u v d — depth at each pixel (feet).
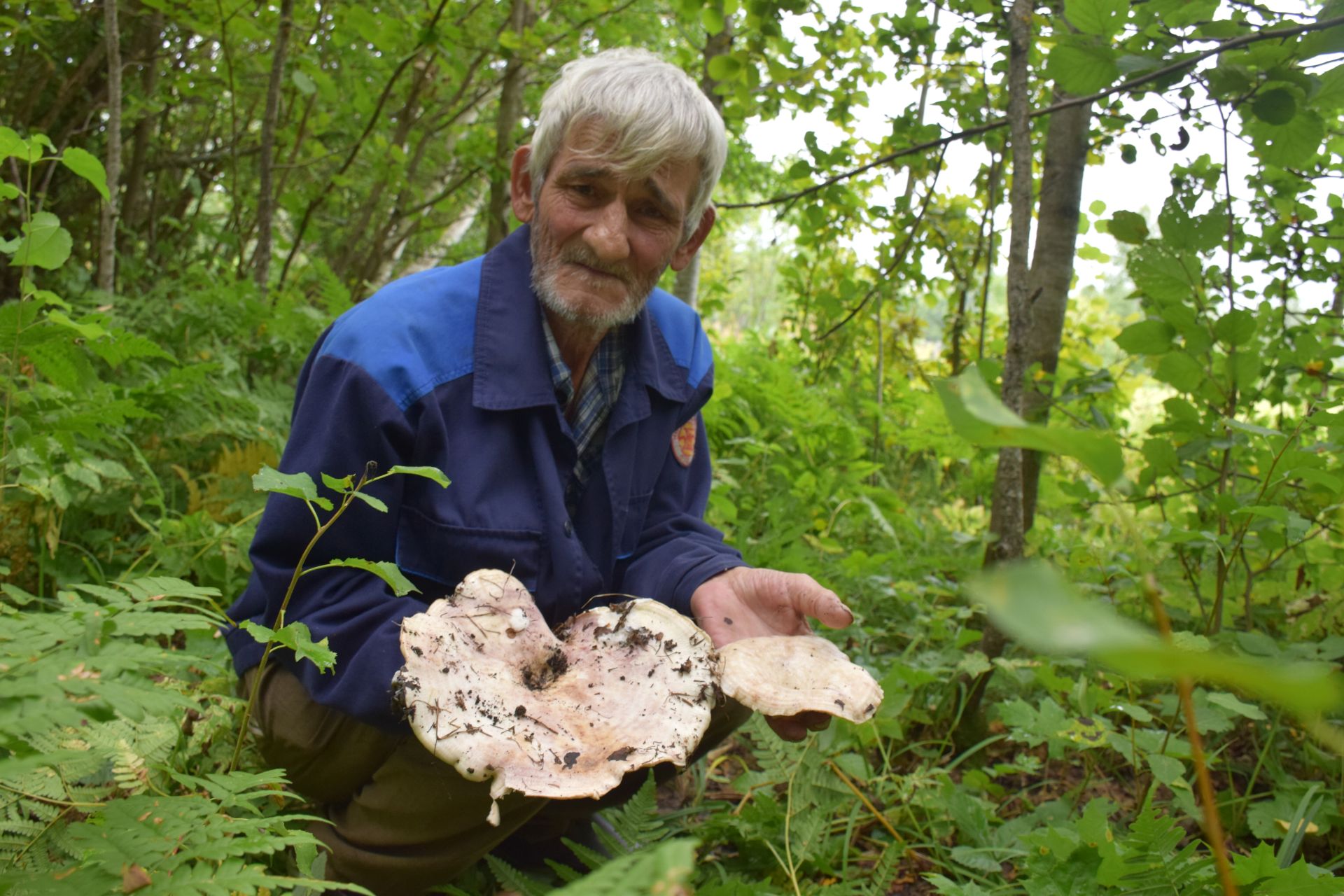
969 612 8.50
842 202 15.62
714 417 14.46
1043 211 9.94
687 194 6.47
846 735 6.94
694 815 7.09
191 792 4.94
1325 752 6.96
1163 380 8.14
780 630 6.09
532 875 6.09
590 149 6.07
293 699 5.59
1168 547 9.53
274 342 13.83
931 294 19.19
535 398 6.19
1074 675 8.58
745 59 11.32
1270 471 7.06
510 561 6.01
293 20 15.93
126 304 13.16
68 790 4.39
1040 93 12.47
